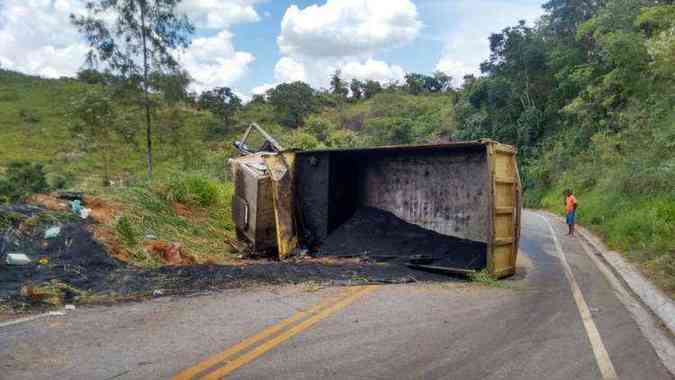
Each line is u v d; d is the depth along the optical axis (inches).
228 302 245.0
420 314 240.5
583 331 226.7
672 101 799.7
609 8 1088.2
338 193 429.4
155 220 425.1
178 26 828.6
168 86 828.6
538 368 178.9
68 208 353.7
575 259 467.2
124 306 230.2
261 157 443.2
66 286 245.8
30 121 2236.7
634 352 201.0
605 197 799.7
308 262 359.6
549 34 1733.5
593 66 1283.2
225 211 550.3
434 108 3078.2
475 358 185.5
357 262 359.9
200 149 922.1
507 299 283.3
